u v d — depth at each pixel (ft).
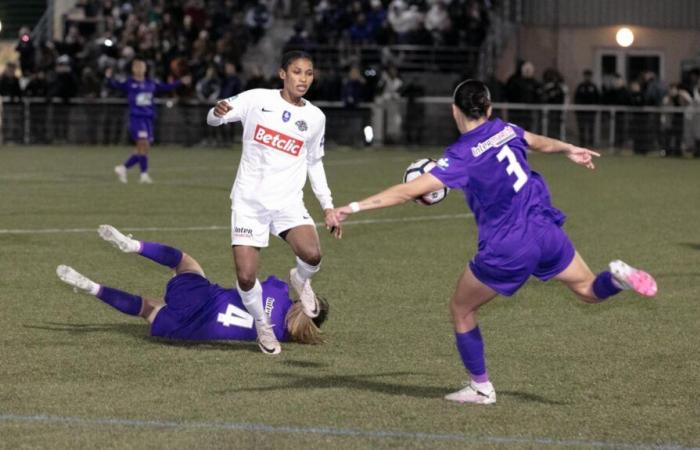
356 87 325.62
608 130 315.37
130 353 82.64
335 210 66.03
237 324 85.76
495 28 356.79
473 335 69.72
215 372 77.46
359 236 148.77
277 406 69.00
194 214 170.30
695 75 319.88
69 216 165.37
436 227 158.92
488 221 67.77
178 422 65.26
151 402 69.46
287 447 61.05
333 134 329.72
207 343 86.33
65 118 337.11
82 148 325.01
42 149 319.47
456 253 134.72
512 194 67.36
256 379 75.72
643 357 83.76
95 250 132.26
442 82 343.67
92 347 84.48
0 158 282.97
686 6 358.84
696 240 147.74
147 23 364.17
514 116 316.19
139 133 219.41
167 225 157.07
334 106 328.29
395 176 241.14
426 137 327.88
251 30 360.28
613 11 359.25
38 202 183.73
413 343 87.81
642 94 316.60
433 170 66.95
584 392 73.56
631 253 136.36
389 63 330.95
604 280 67.82
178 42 343.67
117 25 368.48
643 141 314.55
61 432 62.95
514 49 358.84
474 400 70.28
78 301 102.17
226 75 329.93
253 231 83.20
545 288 110.11
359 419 66.49
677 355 84.48
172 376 76.13
